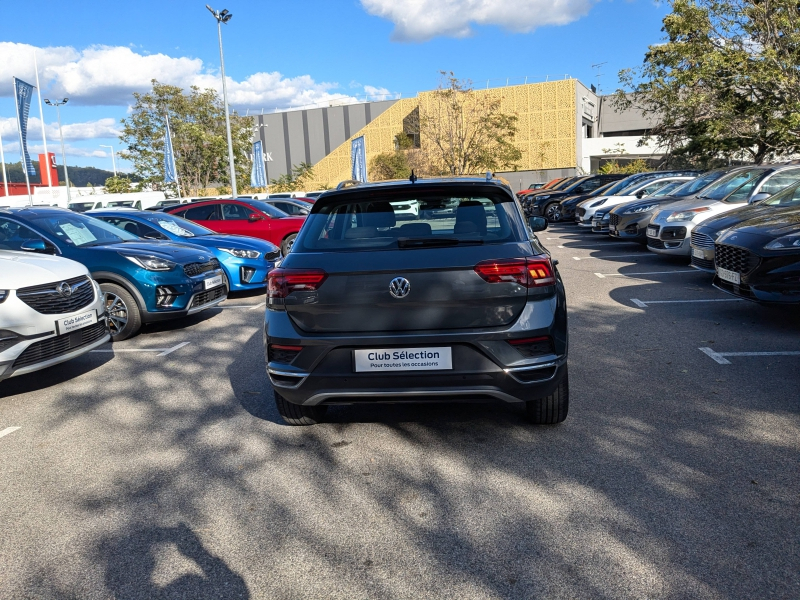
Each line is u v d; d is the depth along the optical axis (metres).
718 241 6.46
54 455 3.81
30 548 2.77
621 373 4.87
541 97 53.66
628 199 16.25
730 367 4.88
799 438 3.52
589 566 2.44
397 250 3.35
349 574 2.46
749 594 2.23
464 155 44.06
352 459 3.54
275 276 3.46
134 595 2.40
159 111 40.31
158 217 9.95
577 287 8.91
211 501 3.13
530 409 3.77
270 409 4.47
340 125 71.50
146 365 5.86
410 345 3.26
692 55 20.25
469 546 2.62
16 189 57.41
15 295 4.73
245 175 43.19
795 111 18.83
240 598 2.35
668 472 3.18
